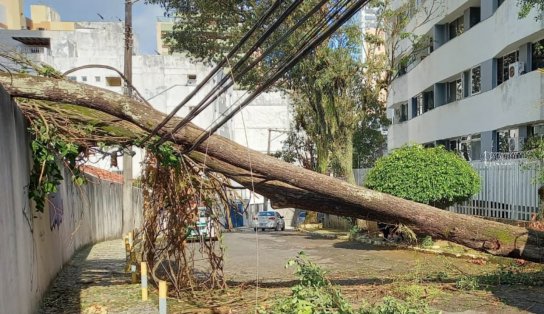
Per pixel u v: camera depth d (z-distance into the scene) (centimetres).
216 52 2142
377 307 627
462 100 2078
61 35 3766
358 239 1923
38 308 816
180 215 940
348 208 939
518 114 1598
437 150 1479
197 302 858
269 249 1727
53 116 818
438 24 2383
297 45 482
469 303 784
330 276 1079
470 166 1448
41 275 878
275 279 1084
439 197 1375
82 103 766
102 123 836
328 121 2059
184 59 3853
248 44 1467
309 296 632
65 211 1291
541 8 1224
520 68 1638
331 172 2455
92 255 1512
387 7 2178
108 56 3791
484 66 1892
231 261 1402
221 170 887
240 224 3534
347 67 1914
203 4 1911
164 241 988
